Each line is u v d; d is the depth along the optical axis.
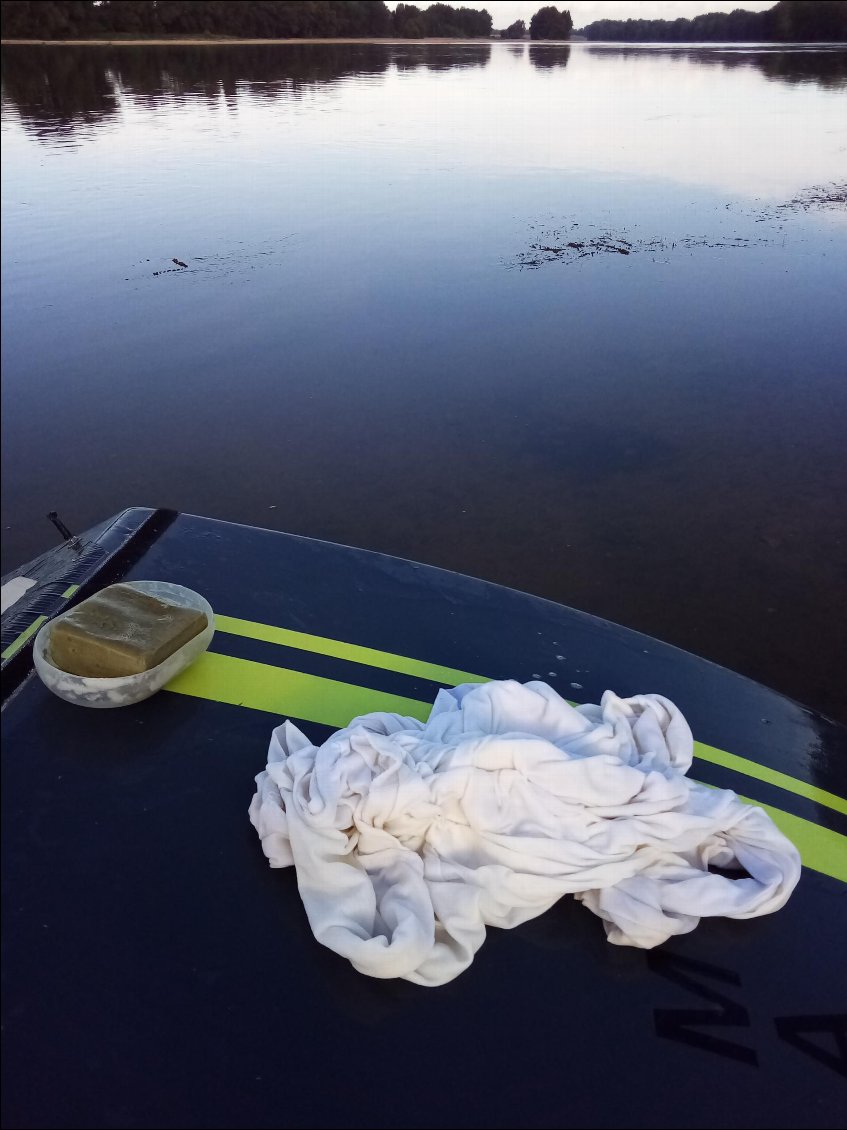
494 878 1.56
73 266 9.34
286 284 8.65
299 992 1.46
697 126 18.78
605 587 4.28
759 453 5.38
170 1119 1.29
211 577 2.54
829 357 6.60
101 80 27.38
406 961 1.41
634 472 5.23
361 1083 1.35
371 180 13.38
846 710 3.46
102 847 1.69
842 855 1.91
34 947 1.51
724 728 2.28
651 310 7.63
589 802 1.64
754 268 8.56
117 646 1.90
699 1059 1.42
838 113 20.12
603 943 1.57
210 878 1.64
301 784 1.67
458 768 1.66
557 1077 1.37
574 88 29.47
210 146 16.25
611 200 11.66
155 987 1.46
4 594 2.38
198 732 1.97
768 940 1.61
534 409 6.05
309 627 2.40
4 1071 1.34
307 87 27.81
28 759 1.86
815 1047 1.45
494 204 11.59
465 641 2.46
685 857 1.68
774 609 4.08
